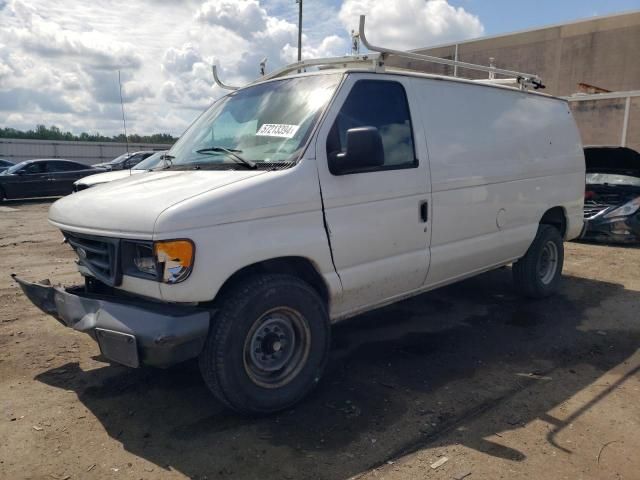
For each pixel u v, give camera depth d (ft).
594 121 62.34
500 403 11.92
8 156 133.18
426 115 14.12
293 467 9.57
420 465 9.61
